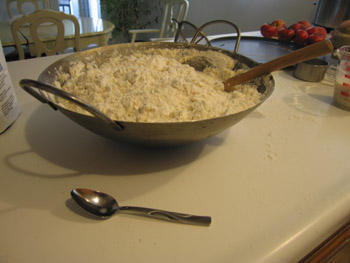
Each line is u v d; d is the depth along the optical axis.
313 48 0.52
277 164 0.54
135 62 0.69
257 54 1.02
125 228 0.39
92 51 0.70
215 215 0.42
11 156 0.52
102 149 0.55
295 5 2.32
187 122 0.39
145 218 0.41
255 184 0.48
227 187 0.47
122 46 0.74
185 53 0.78
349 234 0.50
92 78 0.60
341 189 0.47
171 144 0.47
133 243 0.37
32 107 0.70
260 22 2.57
